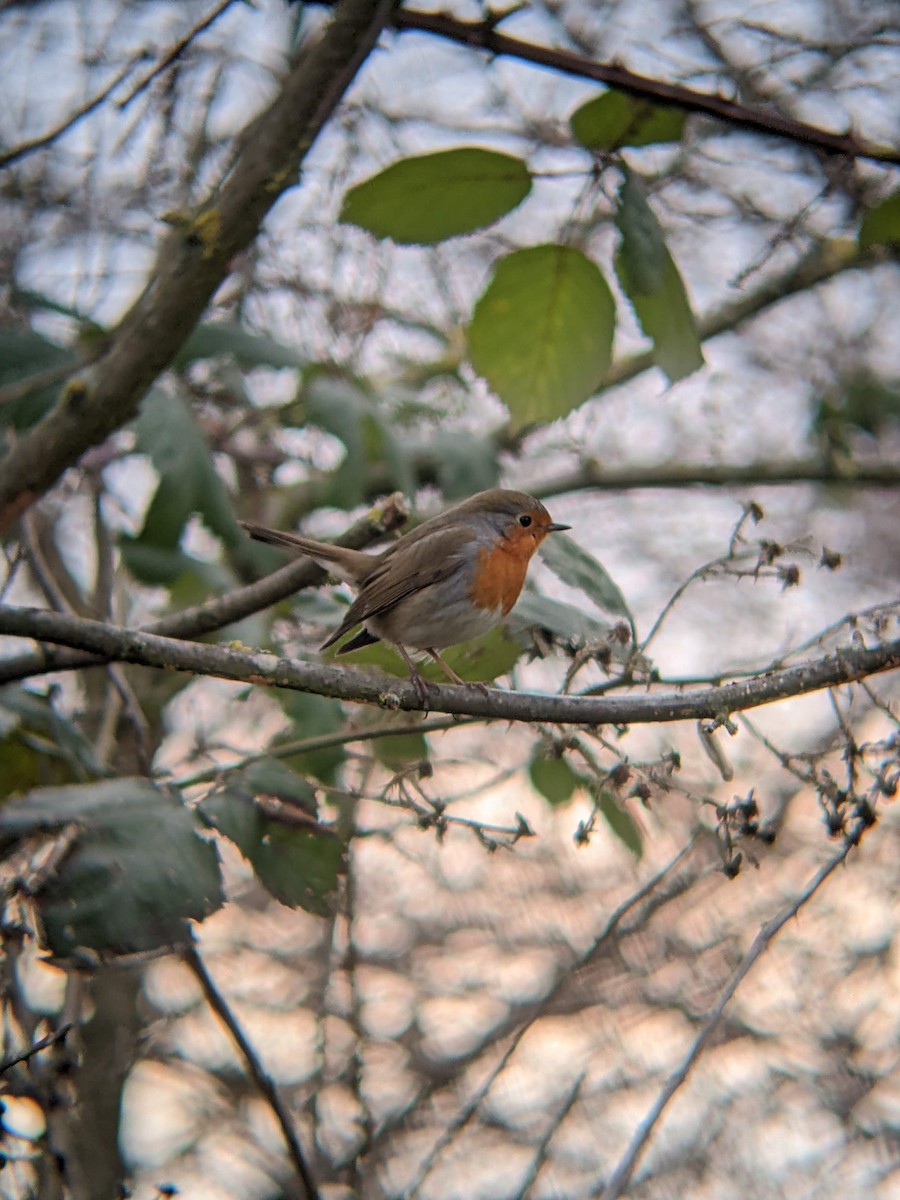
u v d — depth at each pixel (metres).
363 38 3.84
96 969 4.56
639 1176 9.23
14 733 5.23
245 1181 8.73
